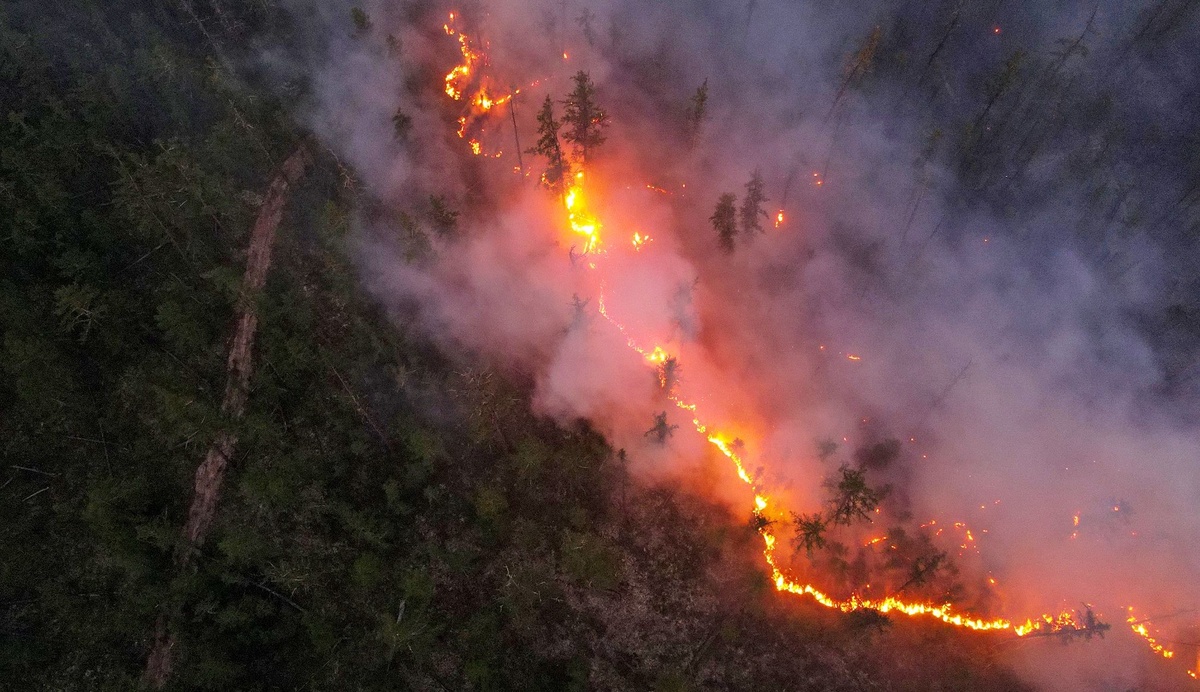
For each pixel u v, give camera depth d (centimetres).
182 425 3159
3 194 3403
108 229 3581
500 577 3572
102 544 3303
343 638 3347
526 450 3528
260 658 3225
